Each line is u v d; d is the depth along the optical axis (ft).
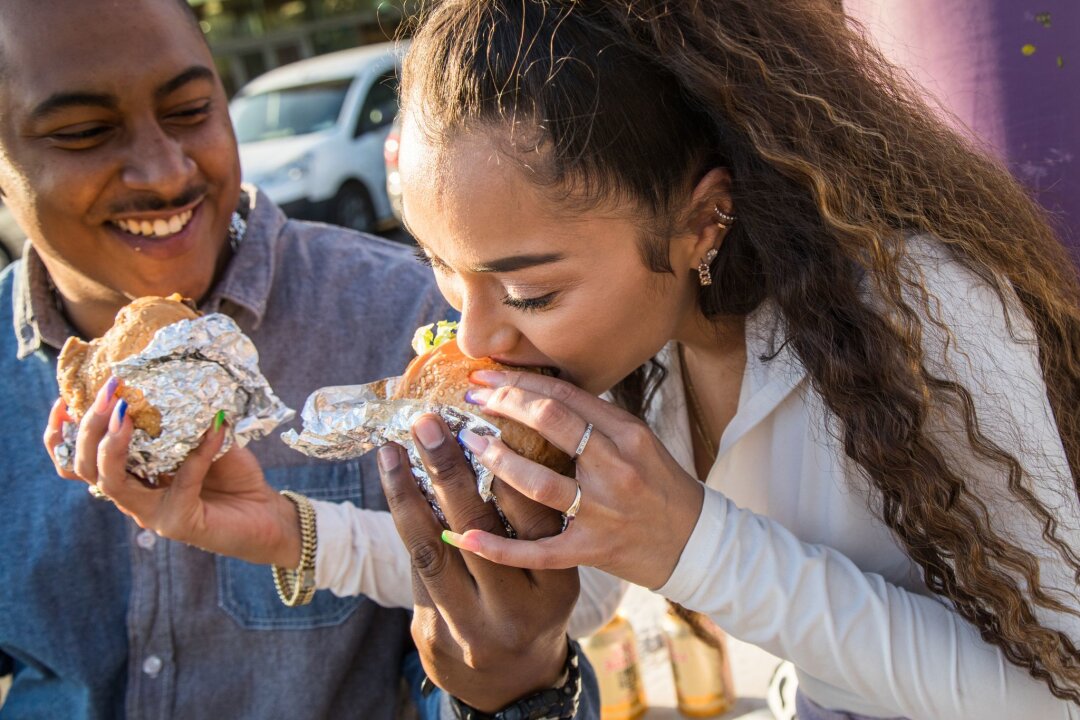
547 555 4.30
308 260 6.92
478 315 4.39
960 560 4.47
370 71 32.99
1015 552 4.40
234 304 6.55
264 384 5.16
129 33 5.41
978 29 5.68
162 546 6.22
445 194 4.09
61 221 5.74
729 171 4.56
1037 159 5.70
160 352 4.91
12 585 6.18
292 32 68.59
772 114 4.49
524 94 4.01
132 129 5.59
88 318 6.52
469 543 4.34
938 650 4.52
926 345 4.52
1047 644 4.37
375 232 31.76
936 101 5.36
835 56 4.82
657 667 8.90
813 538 5.27
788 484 5.32
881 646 4.51
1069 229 5.66
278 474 6.57
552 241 4.10
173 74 5.55
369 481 6.58
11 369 6.54
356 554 6.00
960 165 4.94
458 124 4.05
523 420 4.33
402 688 6.70
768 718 7.64
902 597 4.68
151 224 5.87
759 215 4.55
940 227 4.67
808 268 4.56
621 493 4.26
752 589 4.46
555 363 4.55
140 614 6.18
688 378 5.85
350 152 30.96
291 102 32.30
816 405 4.98
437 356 4.87
